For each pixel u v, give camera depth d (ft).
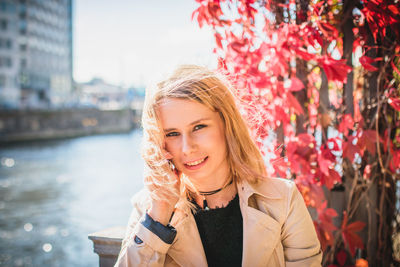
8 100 164.14
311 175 5.61
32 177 76.43
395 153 5.66
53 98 204.03
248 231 4.20
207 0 5.64
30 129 144.66
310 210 6.22
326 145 5.65
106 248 5.55
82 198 60.08
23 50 174.91
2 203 55.83
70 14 227.61
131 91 219.82
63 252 37.24
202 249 4.25
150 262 3.99
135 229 4.14
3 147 127.44
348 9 5.62
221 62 5.74
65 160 101.55
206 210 4.41
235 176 4.48
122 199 59.93
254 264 4.14
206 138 4.07
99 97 302.86
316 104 6.04
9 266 33.01
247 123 4.89
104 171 86.33
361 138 5.53
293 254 4.20
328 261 6.08
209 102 4.03
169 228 4.09
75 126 173.68
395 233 6.16
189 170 4.16
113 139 167.53
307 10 5.71
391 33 5.66
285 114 5.86
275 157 5.93
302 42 5.39
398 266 6.09
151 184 4.16
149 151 4.12
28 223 46.55
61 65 215.92
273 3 5.73
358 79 5.93
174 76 4.12
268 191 4.42
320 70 6.02
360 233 6.21
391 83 5.70
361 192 6.05
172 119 4.01
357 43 5.78
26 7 174.60
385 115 5.61
